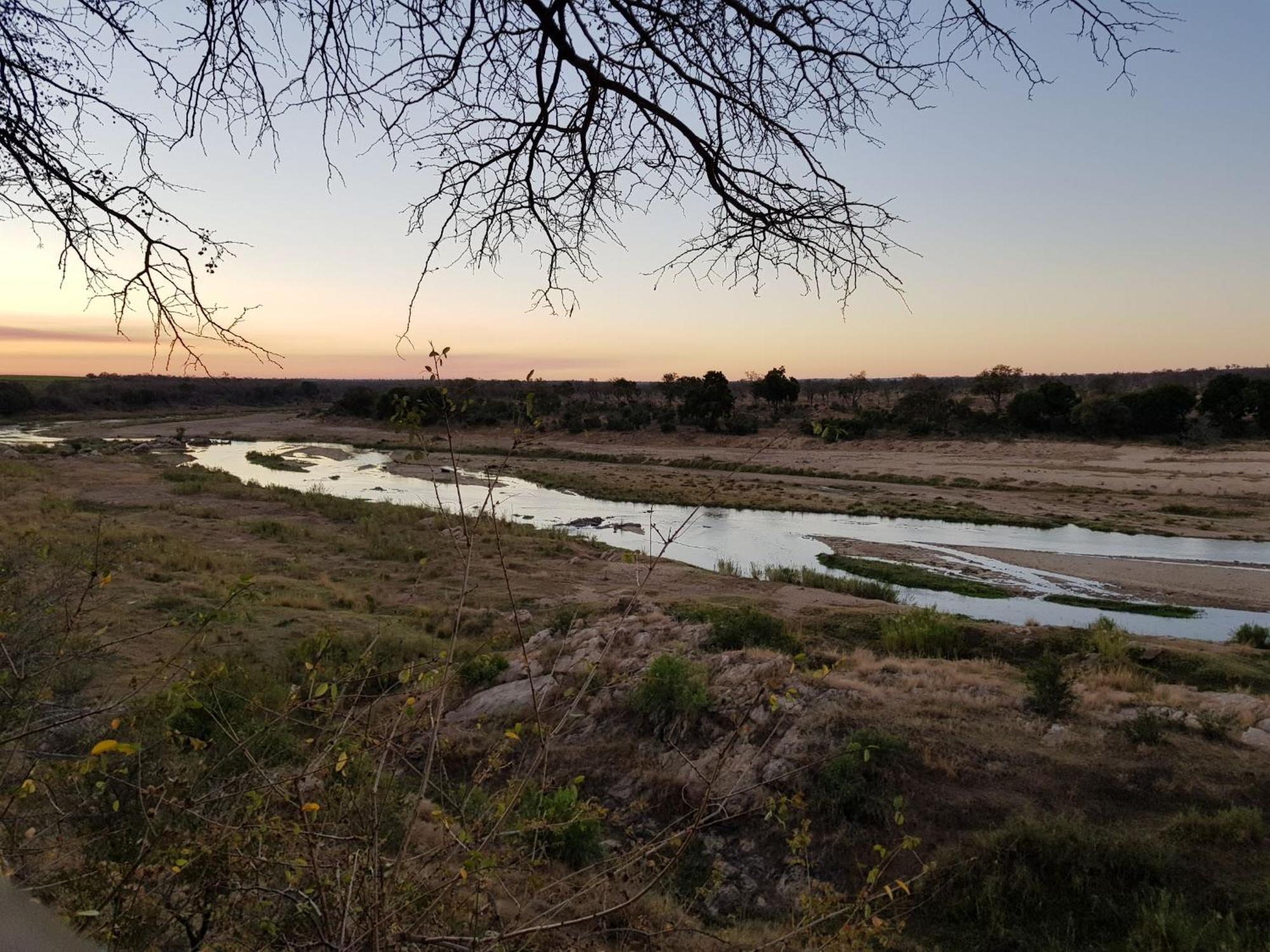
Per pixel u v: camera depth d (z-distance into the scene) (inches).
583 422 3567.9
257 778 103.8
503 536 1149.7
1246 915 262.5
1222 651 661.9
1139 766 356.8
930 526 1605.6
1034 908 280.5
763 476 2401.6
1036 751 375.2
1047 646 641.6
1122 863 286.4
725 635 571.5
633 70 90.7
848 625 731.4
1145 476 2194.9
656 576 992.2
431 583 878.4
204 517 1314.0
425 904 99.6
